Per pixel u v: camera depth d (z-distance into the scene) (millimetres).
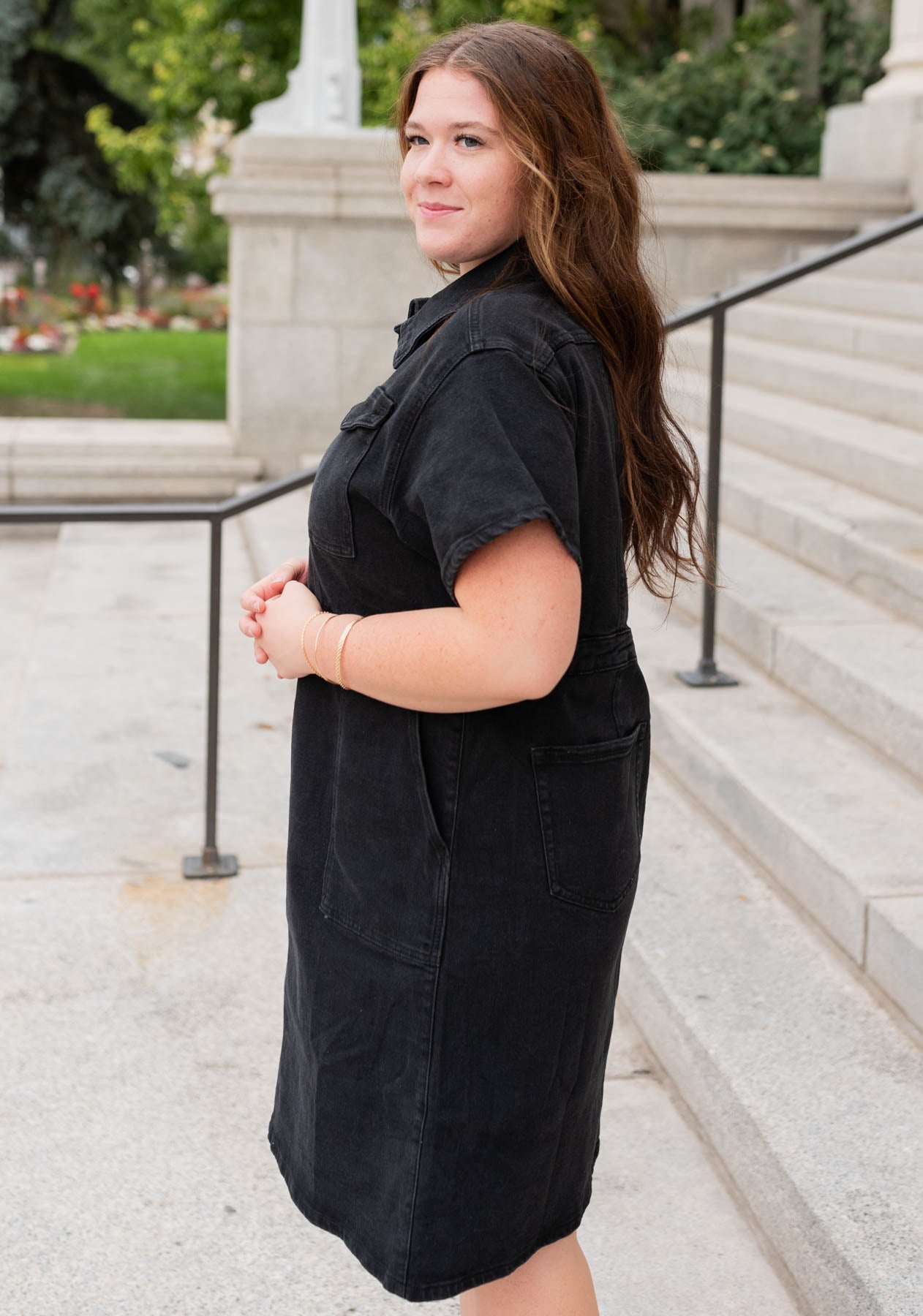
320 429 7332
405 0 11539
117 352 12703
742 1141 2316
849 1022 2561
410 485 1375
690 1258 2219
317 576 1571
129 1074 2668
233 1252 2236
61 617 5441
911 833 2953
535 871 1462
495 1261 1527
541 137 1408
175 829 3682
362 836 1520
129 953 3078
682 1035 2584
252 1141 2498
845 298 6543
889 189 7480
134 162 13344
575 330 1423
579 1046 1540
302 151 7000
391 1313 2119
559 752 1461
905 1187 2115
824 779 3246
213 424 8109
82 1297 2125
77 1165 2418
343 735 1538
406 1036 1506
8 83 14617
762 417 5457
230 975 3016
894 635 3797
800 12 10438
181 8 11891
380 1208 1544
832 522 4352
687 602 4598
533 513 1288
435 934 1473
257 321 7180
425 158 1457
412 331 1512
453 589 1340
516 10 10727
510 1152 1515
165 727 4355
